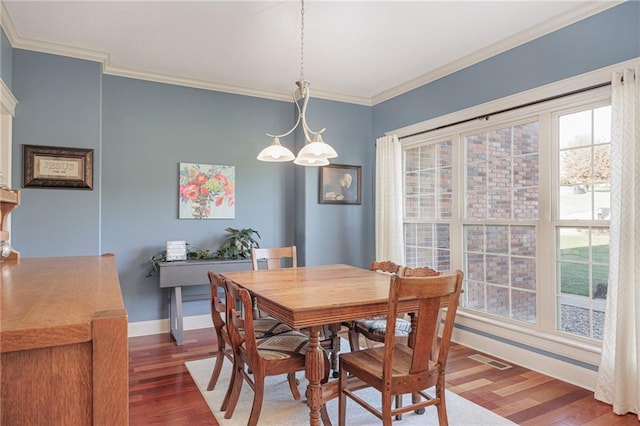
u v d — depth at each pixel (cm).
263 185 459
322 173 463
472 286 364
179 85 414
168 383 277
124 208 389
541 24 293
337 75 405
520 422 226
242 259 405
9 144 310
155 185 403
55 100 330
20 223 318
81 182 338
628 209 240
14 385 68
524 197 319
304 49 340
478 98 351
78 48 334
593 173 274
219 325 258
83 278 132
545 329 300
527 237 317
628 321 239
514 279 326
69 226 334
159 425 221
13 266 170
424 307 178
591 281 275
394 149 437
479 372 298
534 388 270
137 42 325
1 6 266
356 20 288
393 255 432
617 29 254
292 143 474
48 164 327
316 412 194
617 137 247
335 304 189
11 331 67
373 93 466
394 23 292
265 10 274
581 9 270
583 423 225
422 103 414
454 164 380
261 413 236
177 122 413
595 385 263
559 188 296
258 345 221
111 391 74
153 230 402
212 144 430
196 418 229
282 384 280
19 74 318
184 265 374
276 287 235
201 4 266
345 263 477
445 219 393
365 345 356
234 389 228
